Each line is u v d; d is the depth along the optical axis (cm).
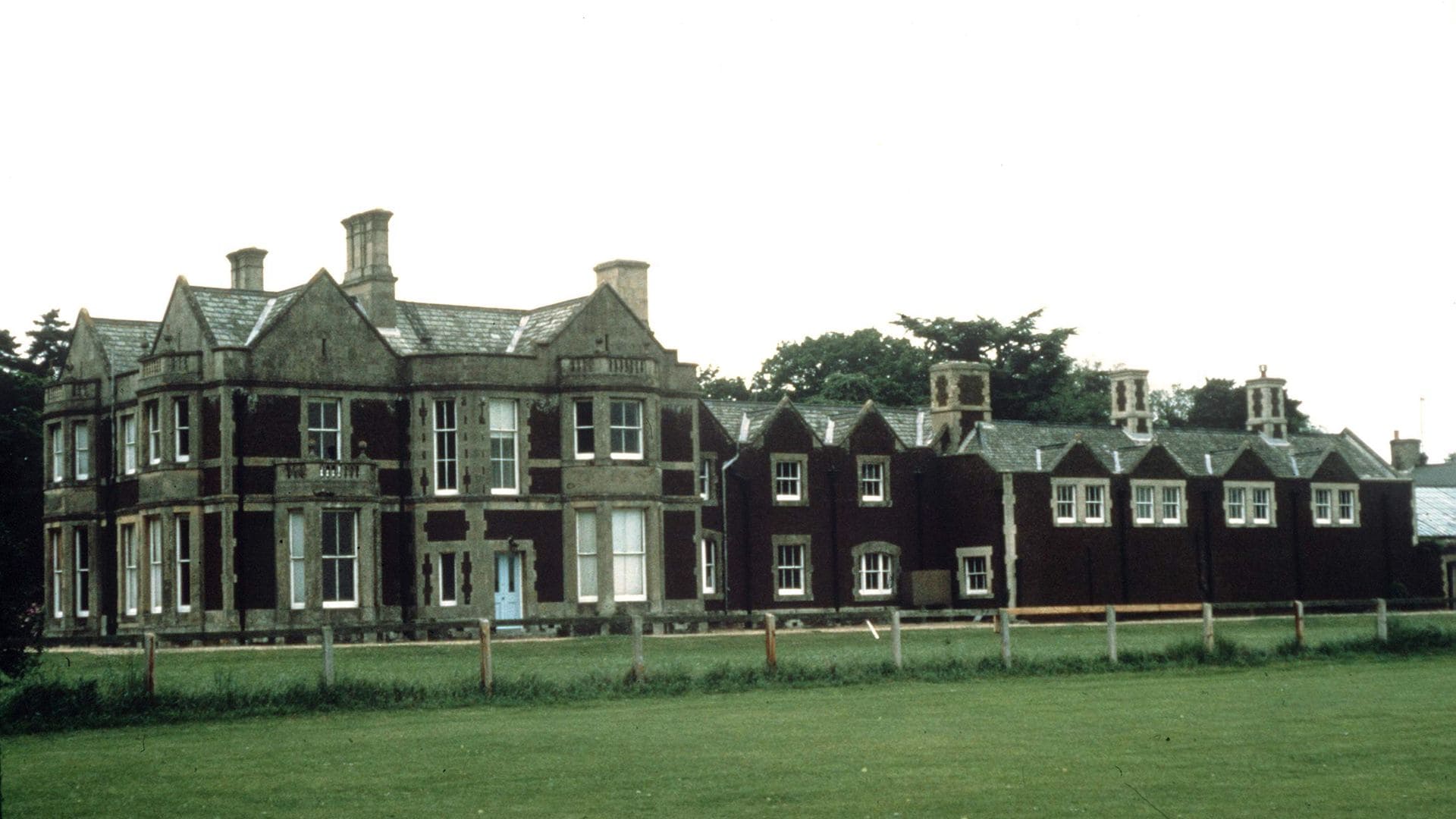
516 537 5278
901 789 1806
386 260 5506
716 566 6044
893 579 6519
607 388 5400
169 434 5038
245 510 4934
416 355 5266
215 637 2733
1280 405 7450
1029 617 6328
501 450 5309
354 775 1942
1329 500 7269
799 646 4291
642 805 1722
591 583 5391
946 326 9950
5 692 2598
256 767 2011
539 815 1677
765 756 2055
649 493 5453
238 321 5188
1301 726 2320
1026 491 6425
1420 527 7719
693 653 4006
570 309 5603
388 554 5194
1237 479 6969
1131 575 6619
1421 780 1839
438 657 3934
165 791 1850
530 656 3981
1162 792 1773
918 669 3147
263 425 4994
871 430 6519
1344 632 4938
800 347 10394
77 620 5572
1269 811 1658
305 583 4950
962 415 6681
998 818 1633
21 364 8038
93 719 2470
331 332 5141
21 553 2411
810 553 6294
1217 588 6844
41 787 1883
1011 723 2388
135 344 5675
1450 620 5891
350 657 3972
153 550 5184
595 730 2336
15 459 5775
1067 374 10319
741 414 6444
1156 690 2873
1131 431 7025
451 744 2194
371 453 5188
